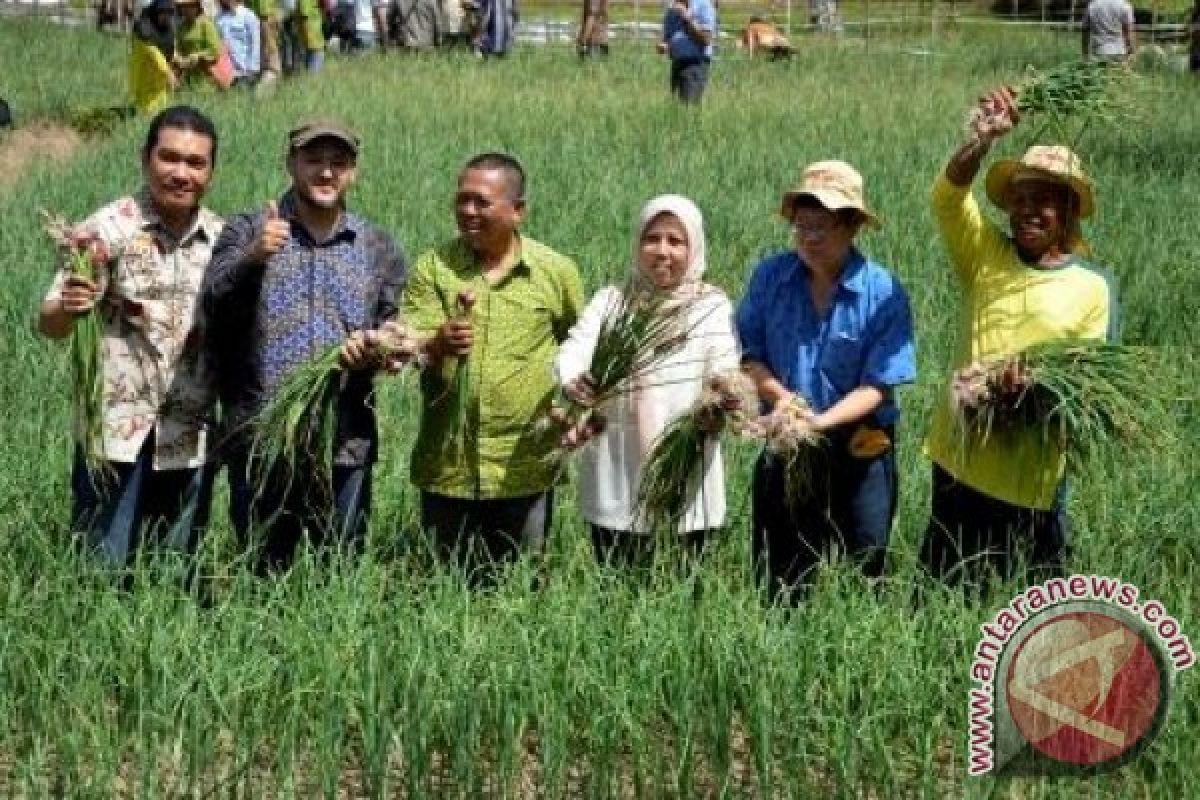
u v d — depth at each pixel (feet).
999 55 110.11
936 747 23.72
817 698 24.17
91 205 55.88
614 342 25.93
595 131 71.36
